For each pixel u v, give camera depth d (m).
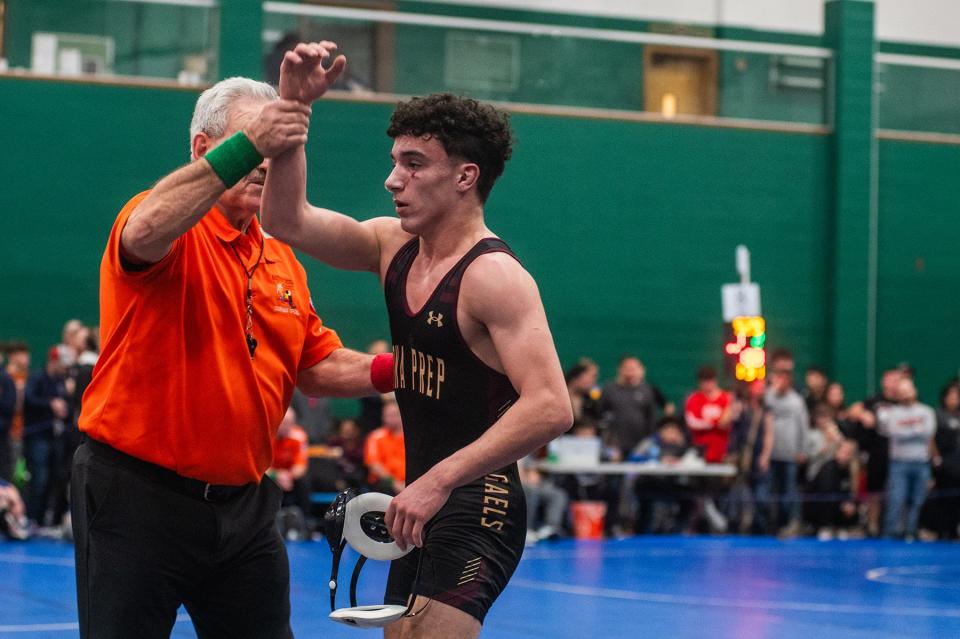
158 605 3.71
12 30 16.61
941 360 20.31
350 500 3.58
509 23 18.50
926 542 15.88
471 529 3.67
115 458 3.71
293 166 3.59
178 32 17.09
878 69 20.17
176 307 3.67
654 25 19.78
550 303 18.84
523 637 8.30
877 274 20.09
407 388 3.73
